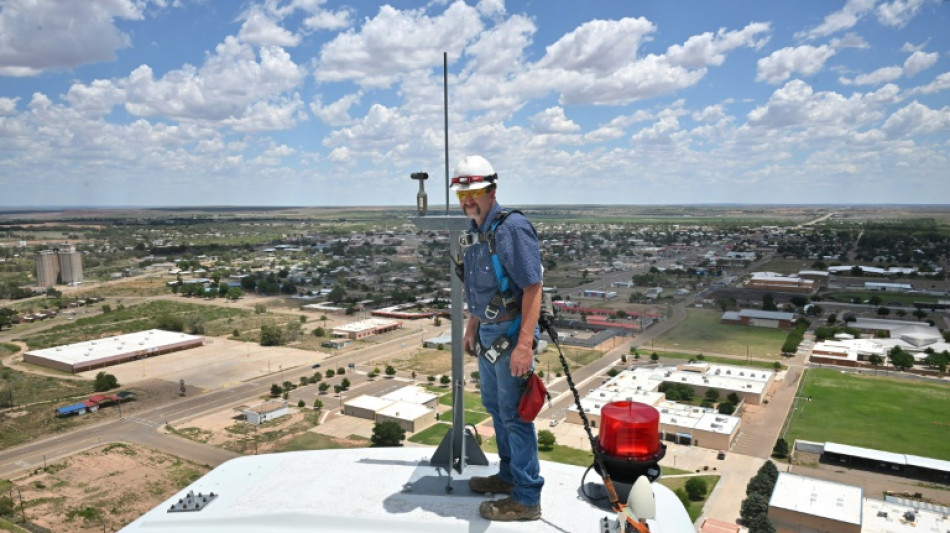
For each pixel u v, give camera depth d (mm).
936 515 32469
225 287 116312
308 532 3391
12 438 46188
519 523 3361
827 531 30203
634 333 81125
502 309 3488
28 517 33656
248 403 54281
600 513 3498
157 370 66125
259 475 4066
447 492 3727
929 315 89375
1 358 70938
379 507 3543
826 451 41500
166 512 3621
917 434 45719
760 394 52875
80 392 57812
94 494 36656
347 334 81875
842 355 66250
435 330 86062
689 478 38156
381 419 48531
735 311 94438
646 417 3428
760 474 35875
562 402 52125
